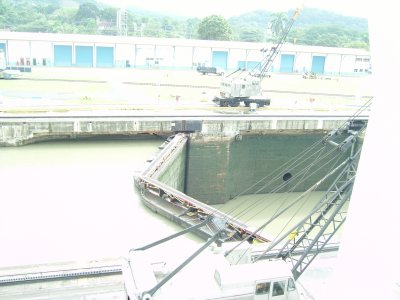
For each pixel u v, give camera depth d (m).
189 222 27.27
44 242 25.39
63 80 72.44
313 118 50.66
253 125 48.59
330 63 99.81
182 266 16.06
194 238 26.45
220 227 24.31
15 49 81.56
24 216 28.56
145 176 33.44
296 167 52.72
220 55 93.44
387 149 10.11
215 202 48.84
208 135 46.97
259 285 16.05
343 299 11.55
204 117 48.12
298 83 86.00
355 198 11.30
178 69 93.25
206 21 111.31
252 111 54.28
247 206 47.41
